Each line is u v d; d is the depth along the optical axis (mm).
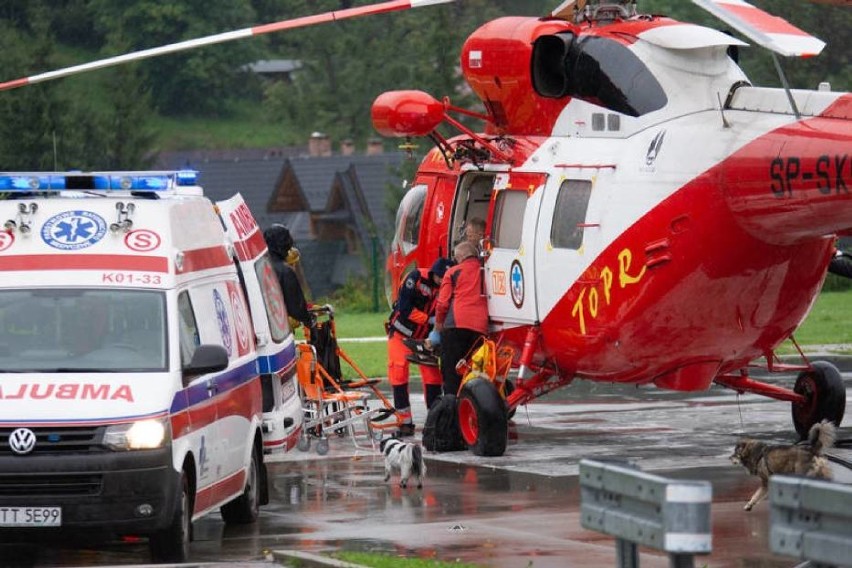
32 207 19094
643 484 11688
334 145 143125
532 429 30031
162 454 17125
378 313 68438
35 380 17531
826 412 27641
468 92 92375
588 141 25781
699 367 25578
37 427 17000
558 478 23578
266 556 17531
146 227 18984
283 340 23938
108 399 17297
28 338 18172
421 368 30125
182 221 19484
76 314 18328
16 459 16922
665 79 24766
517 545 17984
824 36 90125
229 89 159875
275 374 23000
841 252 28328
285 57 164500
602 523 12391
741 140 23062
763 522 19297
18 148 94812
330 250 125312
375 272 69688
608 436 28750
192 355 18406
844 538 10742
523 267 26438
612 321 24734
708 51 24594
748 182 22766
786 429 29453
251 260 23281
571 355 25969
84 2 156875
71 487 16953
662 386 25938
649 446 27219
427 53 91875
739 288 24125
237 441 19922
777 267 24062
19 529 16969
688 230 23625
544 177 26234
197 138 152750
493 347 26641
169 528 17328
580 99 26062
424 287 28797
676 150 23922
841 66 90188
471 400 26062
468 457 26062
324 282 123000
